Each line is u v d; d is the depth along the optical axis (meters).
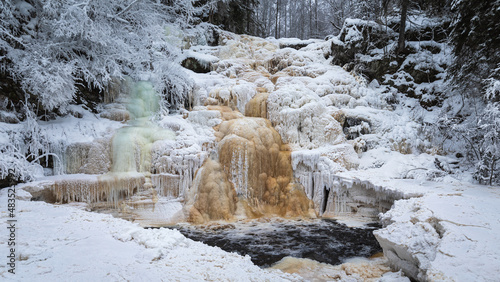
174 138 9.65
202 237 7.23
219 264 3.85
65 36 9.52
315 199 9.38
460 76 10.70
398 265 4.90
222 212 8.62
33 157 8.34
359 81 13.08
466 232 4.25
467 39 10.23
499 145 8.09
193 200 8.77
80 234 4.50
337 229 7.89
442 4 13.98
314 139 10.44
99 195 8.20
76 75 10.00
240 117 10.81
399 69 13.29
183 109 11.18
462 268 3.50
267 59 15.22
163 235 4.52
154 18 11.12
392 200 8.09
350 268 5.39
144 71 11.64
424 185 7.94
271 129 10.42
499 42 9.48
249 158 9.24
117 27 10.77
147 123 10.10
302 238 7.20
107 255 3.79
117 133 9.25
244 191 9.20
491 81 8.56
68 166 8.58
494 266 3.43
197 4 16.75
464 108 11.27
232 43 15.75
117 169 8.80
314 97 11.26
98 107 10.41
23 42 8.90
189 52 13.70
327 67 13.95
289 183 9.55
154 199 8.61
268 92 12.13
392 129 11.01
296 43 17.33
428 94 12.34
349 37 13.82
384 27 14.00
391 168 9.49
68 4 9.00
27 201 6.45
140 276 3.28
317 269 5.54
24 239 4.17
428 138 10.95
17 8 8.99
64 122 9.28
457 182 8.10
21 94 8.88
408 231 4.73
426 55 12.97
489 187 7.57
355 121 11.07
